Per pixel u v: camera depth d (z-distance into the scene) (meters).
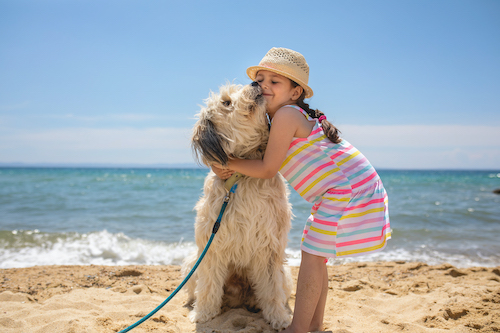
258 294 2.78
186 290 3.15
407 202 14.30
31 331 2.48
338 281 4.02
